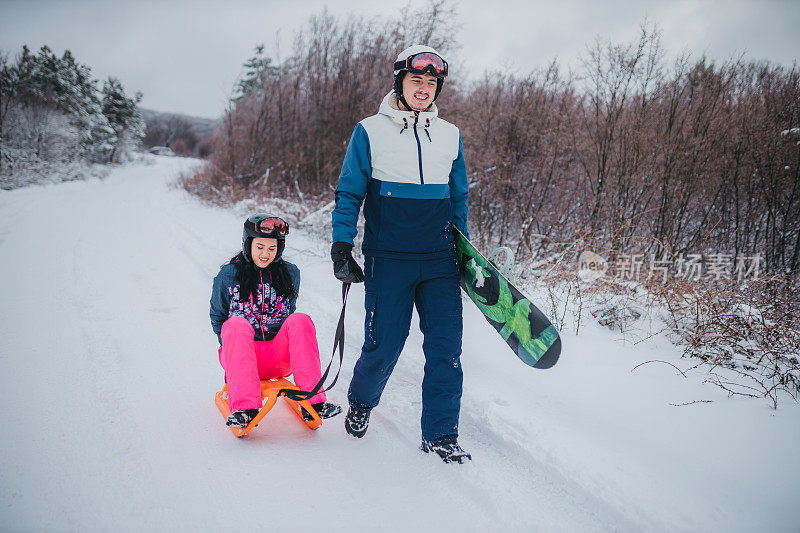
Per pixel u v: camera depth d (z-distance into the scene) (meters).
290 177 12.71
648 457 2.34
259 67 14.97
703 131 7.02
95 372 3.17
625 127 7.15
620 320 4.05
